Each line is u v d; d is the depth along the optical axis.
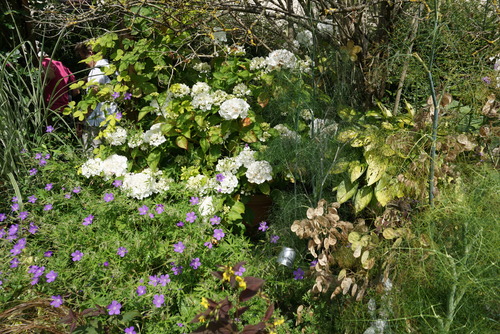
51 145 3.52
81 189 3.07
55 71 4.31
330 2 3.14
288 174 3.07
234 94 3.34
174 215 2.75
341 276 2.25
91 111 3.81
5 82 3.54
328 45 3.32
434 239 2.22
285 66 3.19
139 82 3.47
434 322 2.13
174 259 2.49
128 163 3.35
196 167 3.22
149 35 3.53
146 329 2.29
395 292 2.18
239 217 3.02
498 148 2.58
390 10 3.23
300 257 2.74
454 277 2.04
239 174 3.17
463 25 2.99
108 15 3.28
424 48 3.07
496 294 2.00
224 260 2.66
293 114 3.13
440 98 2.23
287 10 3.35
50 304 2.23
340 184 2.83
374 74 3.23
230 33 3.57
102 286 2.41
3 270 2.46
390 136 2.40
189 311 2.32
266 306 2.41
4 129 3.29
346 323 2.30
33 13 4.11
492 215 2.10
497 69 2.73
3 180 3.19
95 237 2.69
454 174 2.33
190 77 3.58
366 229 2.36
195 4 3.09
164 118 3.34
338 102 2.99
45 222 2.77
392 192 2.50
